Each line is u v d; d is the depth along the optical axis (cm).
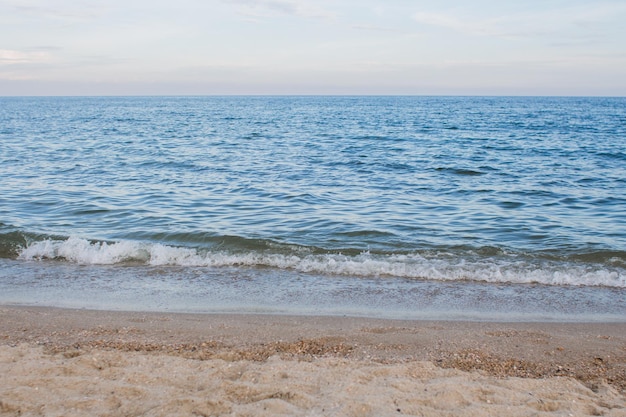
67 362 495
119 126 5294
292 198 1580
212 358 538
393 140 3603
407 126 5169
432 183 1859
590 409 420
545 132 4338
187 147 3155
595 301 780
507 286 848
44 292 801
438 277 888
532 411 410
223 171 2145
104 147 3139
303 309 732
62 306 736
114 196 1597
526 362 546
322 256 991
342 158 2575
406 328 647
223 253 1012
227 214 1366
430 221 1292
